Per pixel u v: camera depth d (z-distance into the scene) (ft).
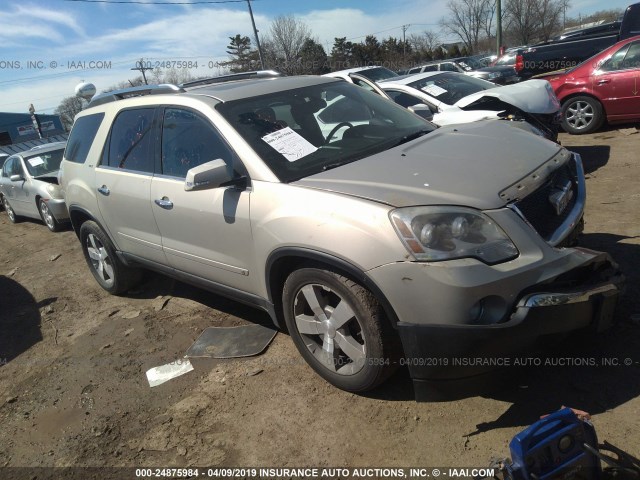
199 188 9.93
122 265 16.03
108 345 13.85
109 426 10.43
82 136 16.20
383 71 39.22
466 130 11.79
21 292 19.77
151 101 13.25
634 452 7.57
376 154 10.62
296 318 10.20
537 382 9.39
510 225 8.12
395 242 8.04
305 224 9.05
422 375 8.35
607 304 8.28
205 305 15.17
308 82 13.30
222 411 10.22
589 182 20.72
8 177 34.71
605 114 29.76
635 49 28.50
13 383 12.85
